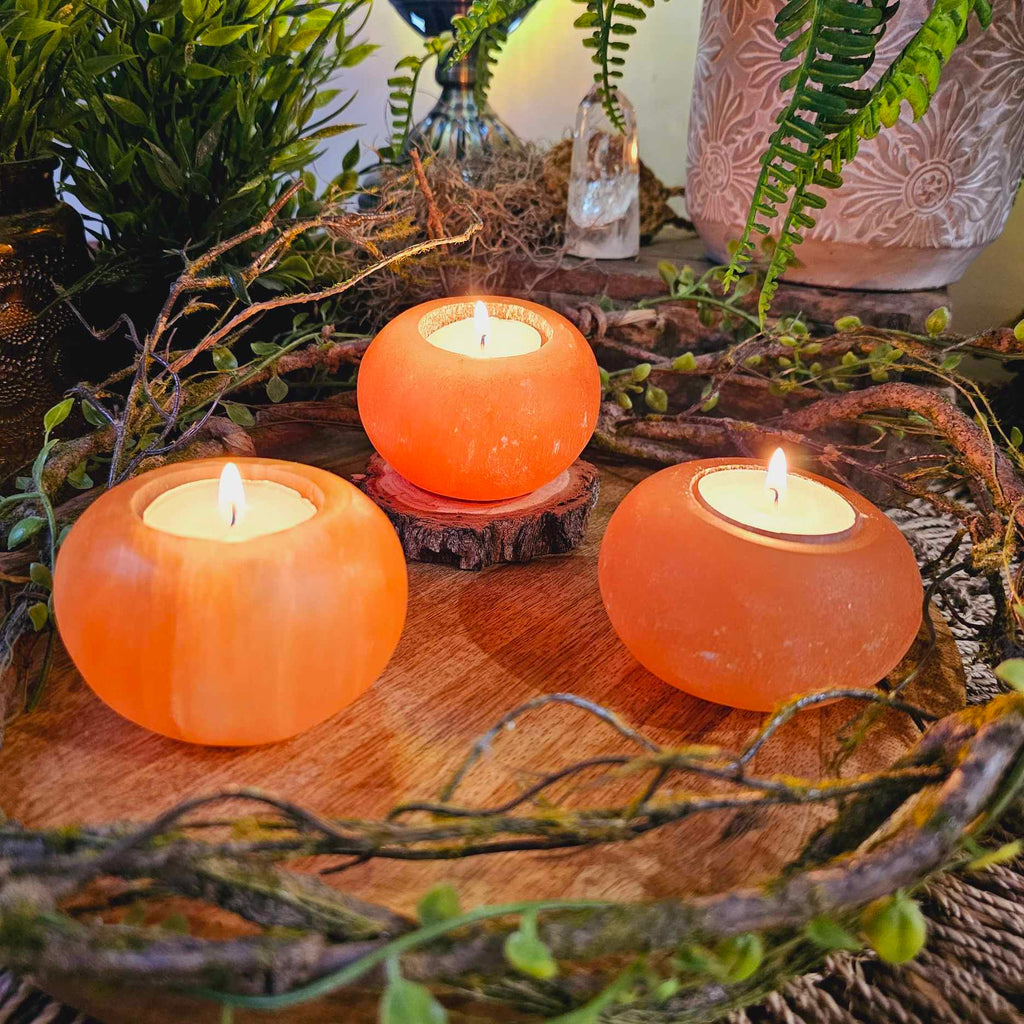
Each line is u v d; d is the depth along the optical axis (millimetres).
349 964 249
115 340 477
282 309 514
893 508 500
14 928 246
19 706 342
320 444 514
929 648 360
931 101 436
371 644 322
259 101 472
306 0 520
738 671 333
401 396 393
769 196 385
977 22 423
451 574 422
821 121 374
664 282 503
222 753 335
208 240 463
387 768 334
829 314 476
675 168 624
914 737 354
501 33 539
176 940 250
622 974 256
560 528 425
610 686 370
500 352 424
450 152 549
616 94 505
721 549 333
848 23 354
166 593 303
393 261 396
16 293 410
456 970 250
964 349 457
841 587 329
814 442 465
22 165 414
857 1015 303
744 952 258
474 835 268
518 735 348
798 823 322
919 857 269
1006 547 354
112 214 441
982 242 471
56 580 321
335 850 265
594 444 485
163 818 254
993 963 310
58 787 320
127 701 314
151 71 435
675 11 588
